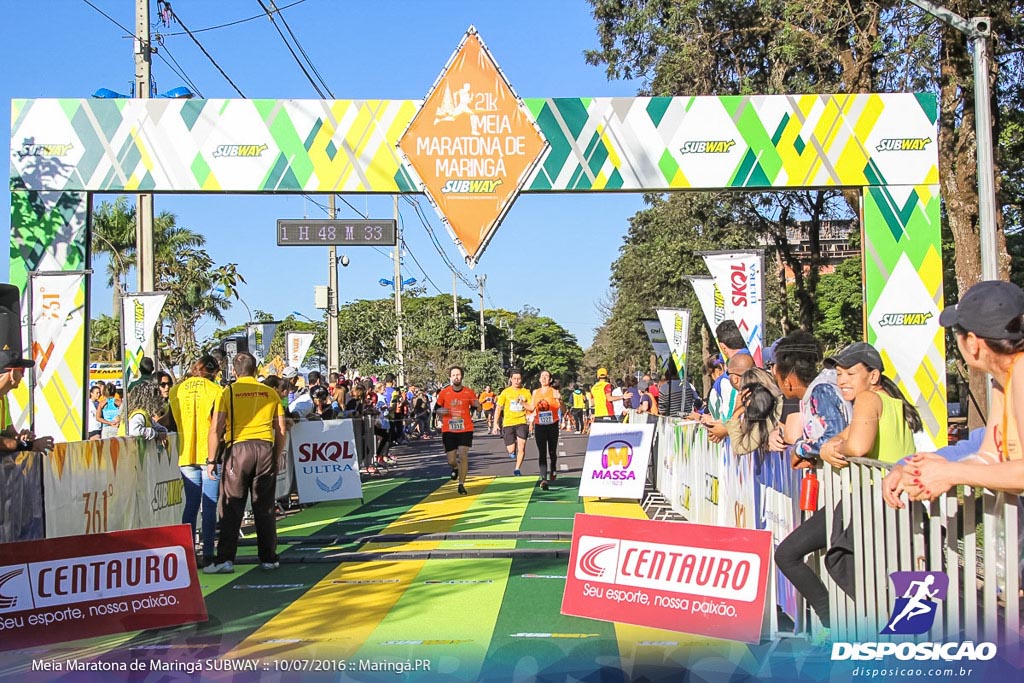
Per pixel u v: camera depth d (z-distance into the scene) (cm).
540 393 1609
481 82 1302
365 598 769
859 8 1870
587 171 1308
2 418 736
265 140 1307
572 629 650
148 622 616
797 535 564
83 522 852
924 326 1309
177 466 1137
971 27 1124
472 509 1337
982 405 1583
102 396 1531
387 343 4678
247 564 940
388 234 1559
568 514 1262
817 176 1311
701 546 557
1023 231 2503
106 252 3872
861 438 530
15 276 1299
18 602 580
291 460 1476
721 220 2791
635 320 4753
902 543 468
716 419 989
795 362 674
